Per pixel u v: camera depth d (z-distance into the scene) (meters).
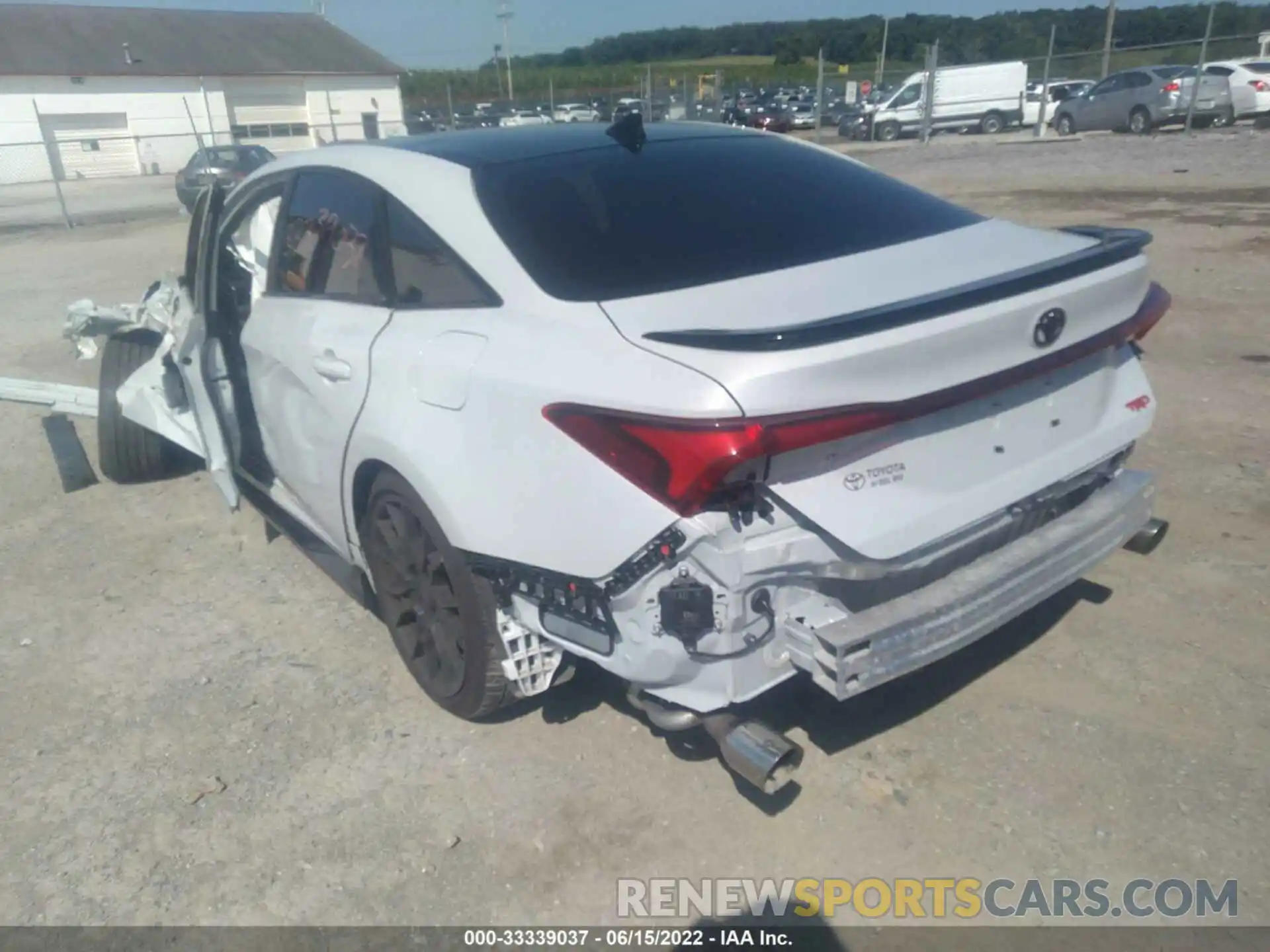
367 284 3.29
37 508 5.29
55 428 6.52
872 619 2.48
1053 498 2.88
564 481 2.46
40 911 2.67
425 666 3.37
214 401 4.34
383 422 3.01
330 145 3.91
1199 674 3.32
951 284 2.63
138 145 40.59
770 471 2.28
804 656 2.47
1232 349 6.52
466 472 2.71
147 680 3.66
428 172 3.16
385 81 49.72
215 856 2.82
